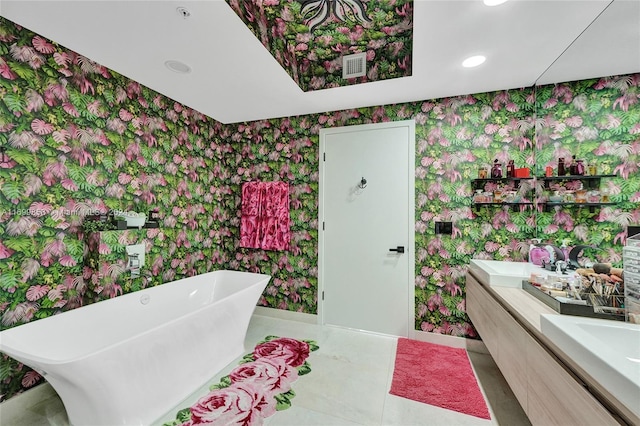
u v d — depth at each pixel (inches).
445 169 99.4
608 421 29.2
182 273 110.1
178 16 57.6
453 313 98.2
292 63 88.8
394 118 105.8
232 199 132.3
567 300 52.6
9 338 55.1
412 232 103.1
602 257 64.1
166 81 88.3
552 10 55.0
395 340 102.2
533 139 90.1
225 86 91.6
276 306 123.9
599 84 65.1
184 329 68.0
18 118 63.1
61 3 53.6
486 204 95.0
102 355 51.2
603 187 63.8
